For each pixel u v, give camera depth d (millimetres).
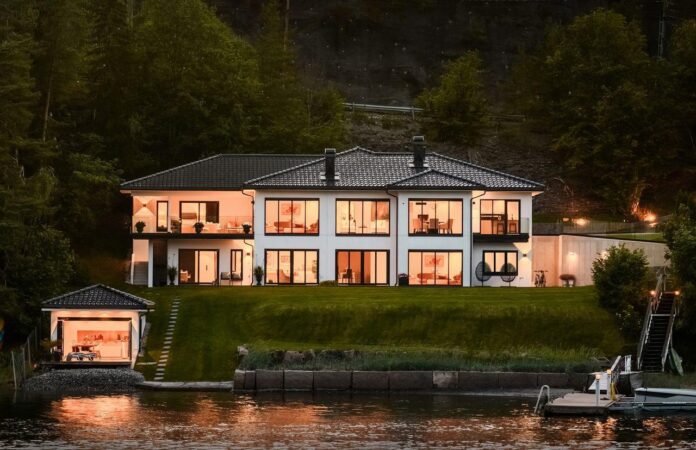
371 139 186750
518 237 131250
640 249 115000
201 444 73000
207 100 159500
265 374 97312
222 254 133875
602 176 173250
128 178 155625
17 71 120312
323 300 114938
